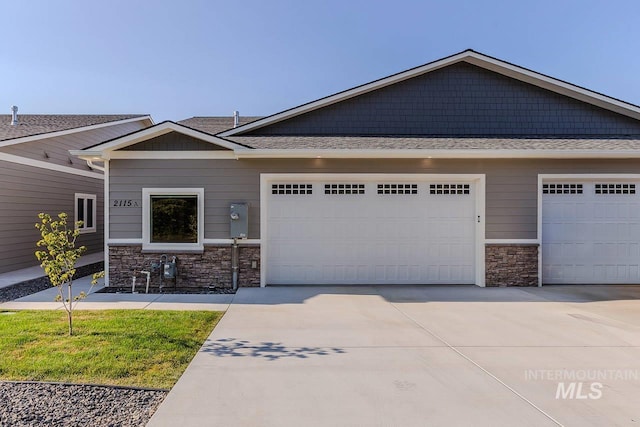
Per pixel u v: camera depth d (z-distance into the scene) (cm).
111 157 891
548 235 947
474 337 552
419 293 847
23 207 1195
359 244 938
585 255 947
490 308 720
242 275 909
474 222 943
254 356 473
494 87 1077
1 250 1105
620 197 946
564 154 884
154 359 453
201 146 902
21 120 1546
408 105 1079
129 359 450
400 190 941
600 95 1053
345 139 1005
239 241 907
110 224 893
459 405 358
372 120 1080
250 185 910
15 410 338
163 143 898
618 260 948
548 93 1075
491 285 923
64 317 627
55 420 324
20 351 470
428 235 942
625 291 874
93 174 1584
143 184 895
